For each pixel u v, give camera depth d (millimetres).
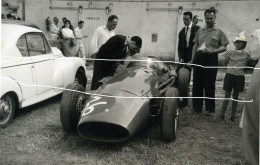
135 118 3529
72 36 10367
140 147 3760
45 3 13055
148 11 12531
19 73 4477
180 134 4289
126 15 12750
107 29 6059
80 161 3377
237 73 4719
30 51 4867
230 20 11555
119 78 4078
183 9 12148
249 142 2666
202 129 4547
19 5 12930
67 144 3807
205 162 3445
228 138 4207
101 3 12852
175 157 3537
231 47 11672
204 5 11836
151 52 12742
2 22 5012
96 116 3443
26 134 4105
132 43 4578
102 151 3637
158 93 4051
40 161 3346
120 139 3578
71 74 5926
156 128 4422
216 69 5039
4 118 4312
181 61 6148
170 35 12516
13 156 3439
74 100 4055
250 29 11445
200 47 5035
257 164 2605
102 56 4758
